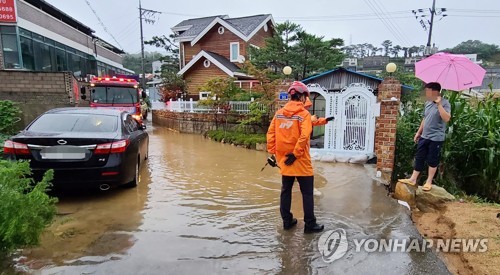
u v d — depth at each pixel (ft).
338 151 24.16
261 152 29.27
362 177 18.89
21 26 48.42
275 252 10.02
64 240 10.69
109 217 12.85
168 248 10.21
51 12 65.05
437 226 13.11
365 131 23.61
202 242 10.67
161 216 13.01
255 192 16.48
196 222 12.41
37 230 9.24
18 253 9.66
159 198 15.38
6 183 9.05
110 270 8.88
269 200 15.20
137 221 12.46
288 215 11.69
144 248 10.19
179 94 65.26
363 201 14.69
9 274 8.61
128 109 41.98
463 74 16.90
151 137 40.78
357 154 23.68
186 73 68.90
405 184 16.26
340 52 49.90
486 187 20.27
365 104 23.44
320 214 13.11
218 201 15.02
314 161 23.31
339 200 14.82
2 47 46.57
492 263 9.57
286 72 25.95
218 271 8.91
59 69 64.28
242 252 10.00
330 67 46.91
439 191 15.75
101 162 14.26
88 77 73.10
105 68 97.09
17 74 35.22
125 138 15.71
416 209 15.42
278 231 11.59
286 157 11.06
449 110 15.01
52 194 15.44
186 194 16.08
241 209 13.93
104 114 17.37
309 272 8.91
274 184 18.02
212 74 66.49
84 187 14.37
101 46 94.02
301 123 10.89
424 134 15.69
